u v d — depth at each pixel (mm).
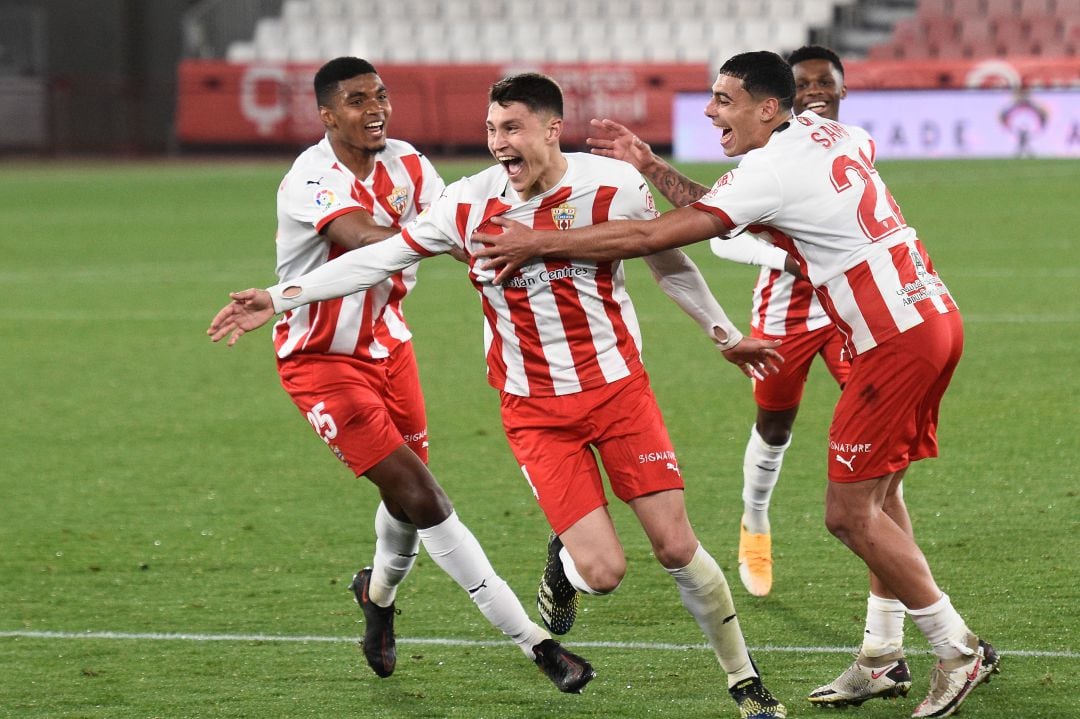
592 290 14688
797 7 99312
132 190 79312
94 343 38500
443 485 24234
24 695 15703
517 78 14305
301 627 17828
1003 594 17906
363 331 16688
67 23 111000
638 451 14680
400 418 17516
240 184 80688
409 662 16609
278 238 17219
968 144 77250
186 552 21109
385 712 15070
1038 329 35344
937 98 77375
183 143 98062
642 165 16359
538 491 14977
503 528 21766
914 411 14461
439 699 15422
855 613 17734
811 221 14305
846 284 14406
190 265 52156
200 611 18516
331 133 16969
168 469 26000
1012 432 25938
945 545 19938
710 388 30875
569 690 14961
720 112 15008
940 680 14430
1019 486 22656
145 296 45781
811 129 14633
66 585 19719
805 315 18391
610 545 14602
